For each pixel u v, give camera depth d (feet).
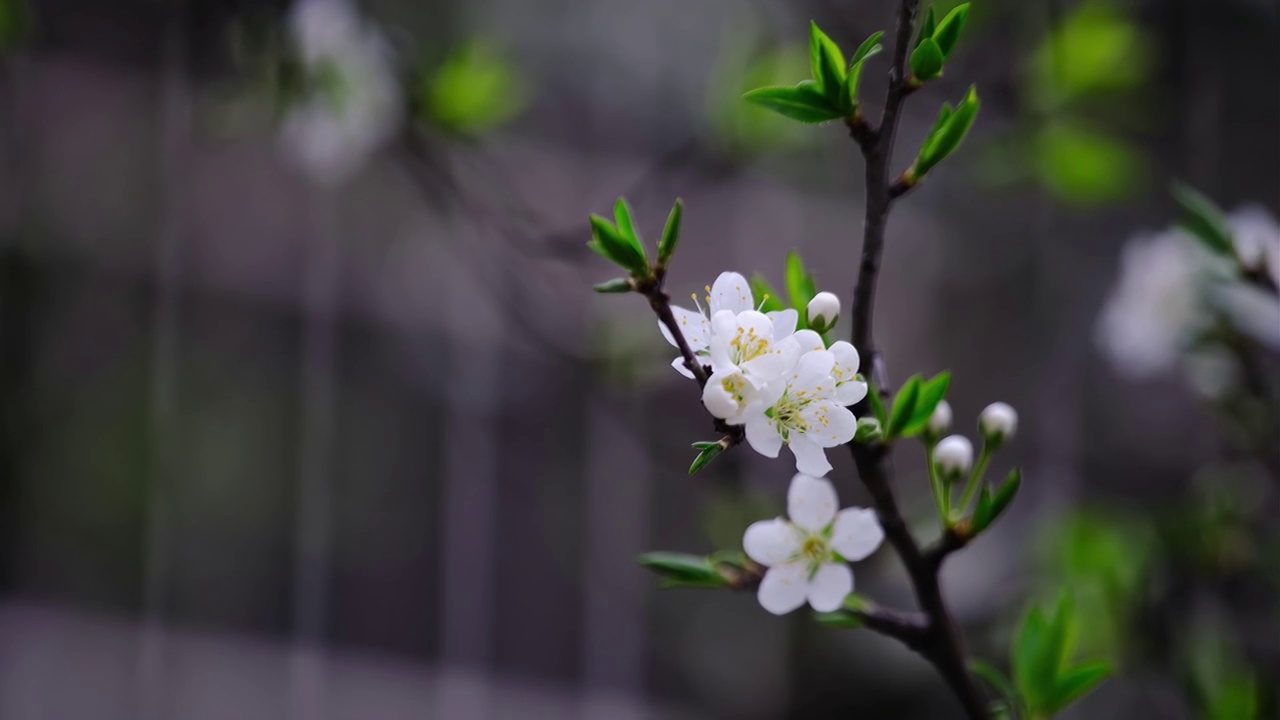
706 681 5.13
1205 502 3.57
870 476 2.60
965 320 5.78
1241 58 5.56
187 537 4.55
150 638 4.43
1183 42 5.42
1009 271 5.79
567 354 4.22
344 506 4.82
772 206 5.49
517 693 4.97
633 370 4.18
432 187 4.10
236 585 4.60
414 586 4.89
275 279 4.82
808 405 2.52
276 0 3.87
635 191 4.55
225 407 4.68
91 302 4.50
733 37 4.59
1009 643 4.18
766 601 2.60
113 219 4.56
